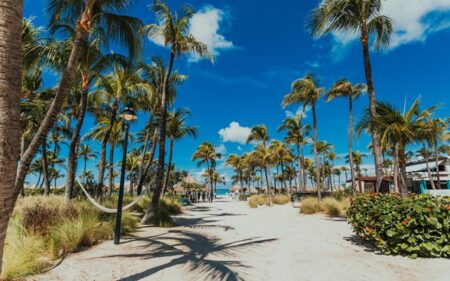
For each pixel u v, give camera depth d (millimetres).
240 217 15516
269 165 28500
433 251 5523
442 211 5629
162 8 12227
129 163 29297
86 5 5191
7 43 2750
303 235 8859
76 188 18484
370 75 10992
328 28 12055
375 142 10641
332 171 66312
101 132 20078
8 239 5070
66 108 17531
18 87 2826
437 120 22047
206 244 7414
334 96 27062
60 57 10422
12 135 2734
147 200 16422
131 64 8328
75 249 5953
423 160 35406
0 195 2645
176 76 17875
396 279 4512
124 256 5738
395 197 6719
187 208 23656
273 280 4562
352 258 5723
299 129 33000
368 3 11172
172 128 24094
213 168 51062
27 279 4113
